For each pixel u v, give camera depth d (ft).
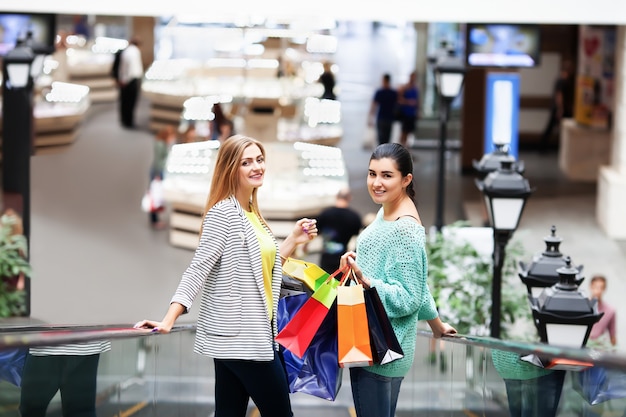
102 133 96.63
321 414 34.58
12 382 20.10
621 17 57.16
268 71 79.71
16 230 52.31
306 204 69.51
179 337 31.45
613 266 66.08
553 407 21.80
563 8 57.31
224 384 21.70
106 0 55.47
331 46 77.77
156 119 97.19
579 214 78.33
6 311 46.44
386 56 143.33
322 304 21.33
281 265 21.71
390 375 21.72
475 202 81.66
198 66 95.35
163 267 66.08
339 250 55.62
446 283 45.47
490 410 25.22
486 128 78.28
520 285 48.06
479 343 22.39
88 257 67.00
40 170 84.28
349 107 113.91
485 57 73.67
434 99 102.22
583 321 28.27
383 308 20.93
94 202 77.97
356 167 89.51
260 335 20.79
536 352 18.90
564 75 97.66
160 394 29.14
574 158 89.92
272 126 77.87
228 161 21.07
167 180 71.36
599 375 20.10
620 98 74.43
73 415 22.66
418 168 93.25
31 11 55.77
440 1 56.95
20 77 51.21
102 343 24.00
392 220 21.47
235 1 55.93
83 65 110.93
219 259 20.89
